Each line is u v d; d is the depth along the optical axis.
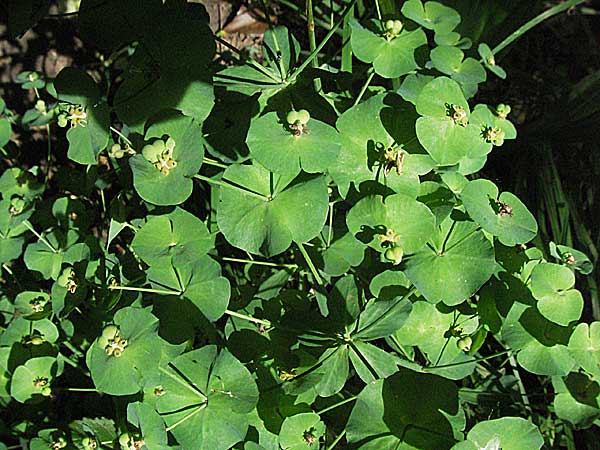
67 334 0.26
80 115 0.23
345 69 0.28
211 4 0.35
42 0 0.23
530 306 0.23
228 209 0.22
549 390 0.29
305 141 0.21
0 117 0.31
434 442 0.21
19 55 0.34
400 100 0.23
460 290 0.22
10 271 0.29
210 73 0.22
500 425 0.21
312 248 0.25
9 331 0.26
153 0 0.22
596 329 0.22
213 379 0.21
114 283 0.24
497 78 0.36
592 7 0.38
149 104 0.22
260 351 0.24
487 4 0.30
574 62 0.38
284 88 0.24
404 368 0.24
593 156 0.31
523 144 0.32
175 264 0.22
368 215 0.22
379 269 0.25
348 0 0.31
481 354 0.30
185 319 0.22
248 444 0.22
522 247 0.25
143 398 0.24
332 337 0.22
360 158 0.23
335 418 0.24
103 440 0.25
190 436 0.21
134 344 0.21
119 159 0.28
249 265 0.28
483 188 0.23
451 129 0.22
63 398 0.31
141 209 0.30
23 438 0.27
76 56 0.35
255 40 0.36
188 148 0.21
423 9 0.26
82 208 0.28
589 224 0.32
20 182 0.28
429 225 0.22
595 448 0.27
